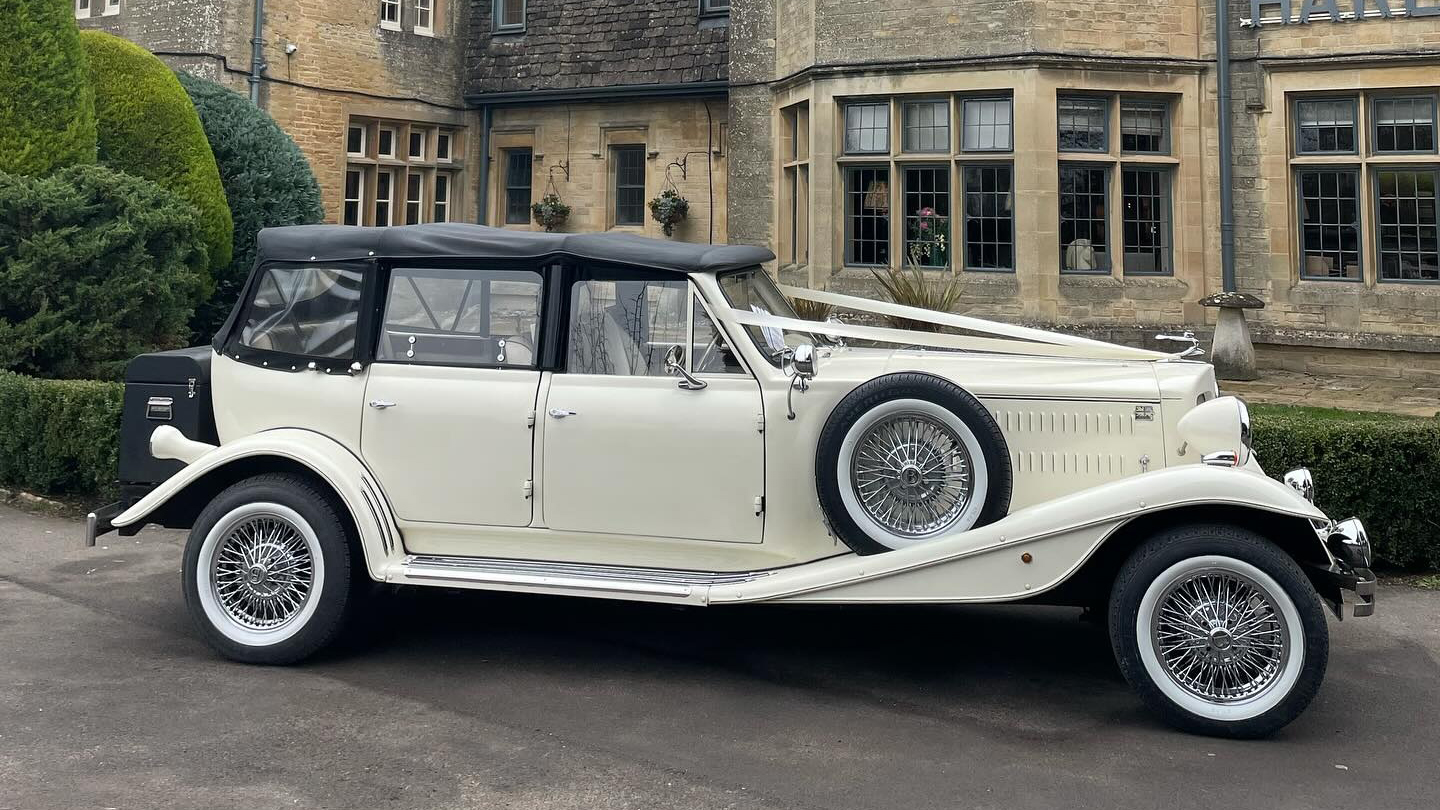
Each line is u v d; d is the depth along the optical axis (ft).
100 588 19.35
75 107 31.63
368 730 13.38
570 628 17.81
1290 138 41.11
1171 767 12.62
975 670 16.05
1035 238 40.40
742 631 17.79
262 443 15.87
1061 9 40.34
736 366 15.38
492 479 15.90
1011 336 17.42
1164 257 42.06
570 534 15.84
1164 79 41.11
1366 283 40.09
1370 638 17.52
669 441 15.38
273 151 38.81
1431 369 39.11
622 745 13.05
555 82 55.36
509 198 58.85
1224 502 13.35
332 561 15.60
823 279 43.50
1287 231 41.01
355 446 16.26
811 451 15.16
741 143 48.78
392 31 53.83
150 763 12.28
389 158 54.44
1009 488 14.32
